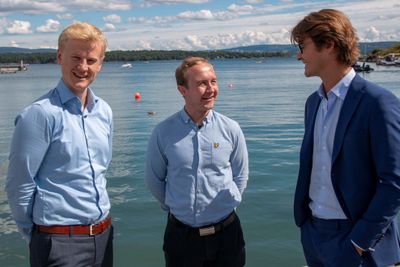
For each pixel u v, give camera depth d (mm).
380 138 2516
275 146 13430
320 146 2846
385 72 61062
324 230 2885
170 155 3258
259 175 9820
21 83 55500
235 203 3367
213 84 3191
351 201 2686
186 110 3270
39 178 2863
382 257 2689
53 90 2932
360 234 2596
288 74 70312
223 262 3395
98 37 2889
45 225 2857
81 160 2891
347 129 2643
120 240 6414
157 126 3361
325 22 2619
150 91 39344
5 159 12555
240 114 22250
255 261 5676
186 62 3219
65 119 2840
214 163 3248
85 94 2984
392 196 2490
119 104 28219
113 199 8266
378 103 2535
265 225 6832
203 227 3287
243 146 3408
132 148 13438
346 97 2670
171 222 3371
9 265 5664
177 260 3377
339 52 2643
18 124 2764
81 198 2900
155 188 3455
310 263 3119
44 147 2785
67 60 2838
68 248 2887
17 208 2857
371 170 2641
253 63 158625
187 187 3244
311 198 2973
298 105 25828
